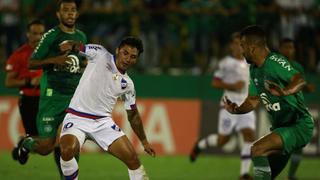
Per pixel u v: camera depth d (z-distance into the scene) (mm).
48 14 52406
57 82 30797
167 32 54219
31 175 39312
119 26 54156
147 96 51156
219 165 45344
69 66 30641
